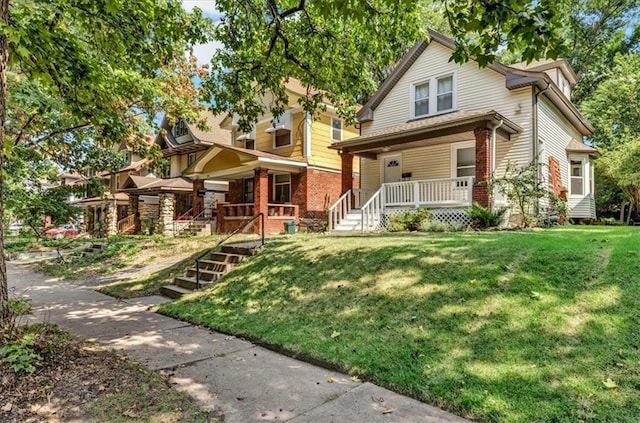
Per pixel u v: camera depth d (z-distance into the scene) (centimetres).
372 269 619
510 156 1201
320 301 562
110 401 305
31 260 1585
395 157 1494
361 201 1498
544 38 353
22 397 298
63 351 401
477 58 419
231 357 432
